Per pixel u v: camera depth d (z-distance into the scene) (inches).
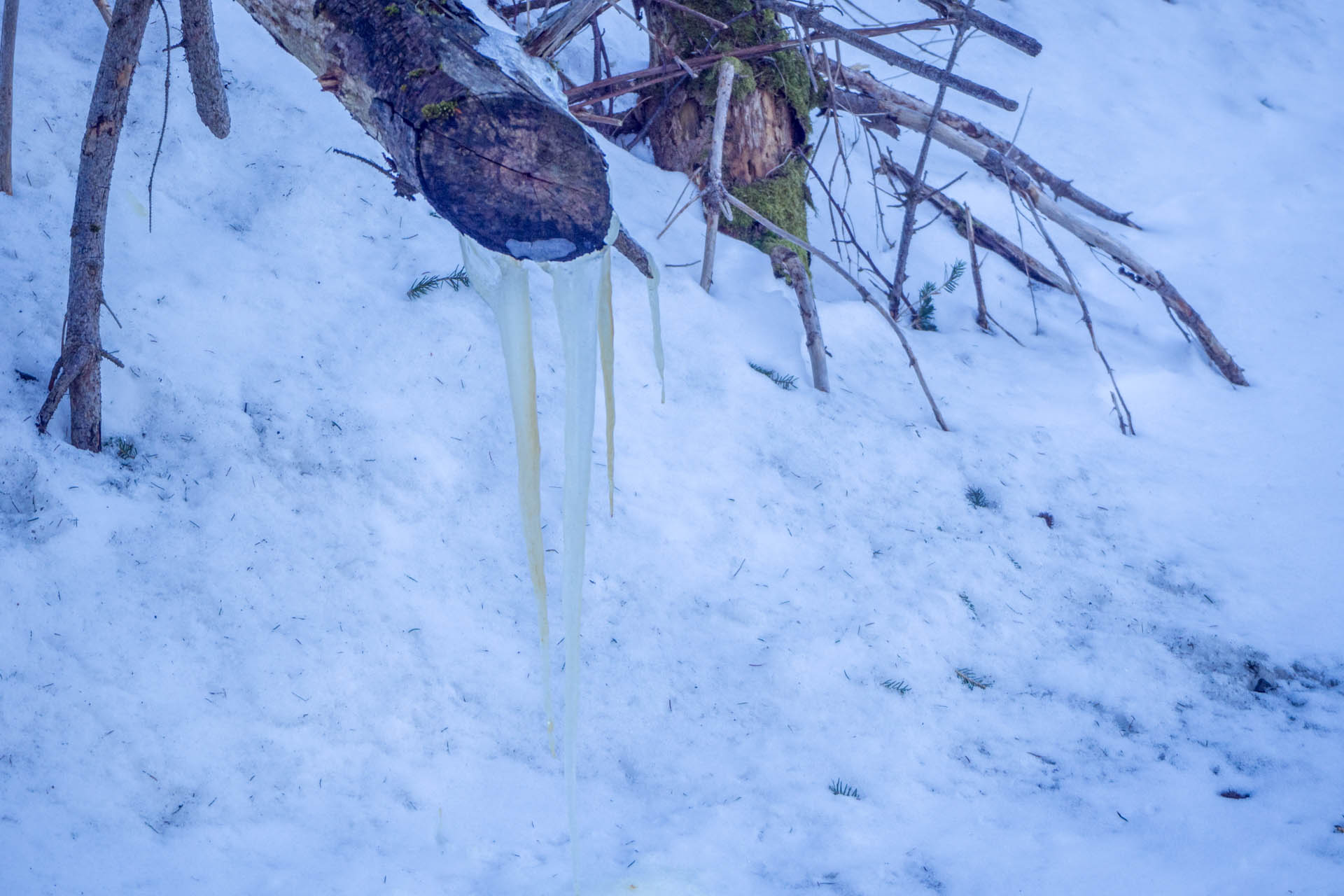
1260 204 354.6
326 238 211.8
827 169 325.7
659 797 147.3
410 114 103.4
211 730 137.9
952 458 226.8
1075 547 211.6
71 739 130.0
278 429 177.2
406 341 200.4
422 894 122.2
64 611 141.7
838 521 204.7
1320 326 301.1
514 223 104.5
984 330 285.3
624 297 233.1
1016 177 291.6
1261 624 194.9
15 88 203.6
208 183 210.2
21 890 110.6
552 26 153.5
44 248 183.8
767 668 171.3
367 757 143.3
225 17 245.9
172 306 185.6
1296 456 248.4
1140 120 394.9
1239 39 450.0
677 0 272.5
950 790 152.9
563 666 164.1
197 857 122.8
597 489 193.6
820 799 147.6
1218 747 165.9
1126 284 314.3
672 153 285.1
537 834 136.9
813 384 236.8
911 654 179.3
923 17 415.8
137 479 161.9
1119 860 136.3
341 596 160.7
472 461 188.4
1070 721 170.2
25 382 165.9
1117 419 255.8
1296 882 129.2
